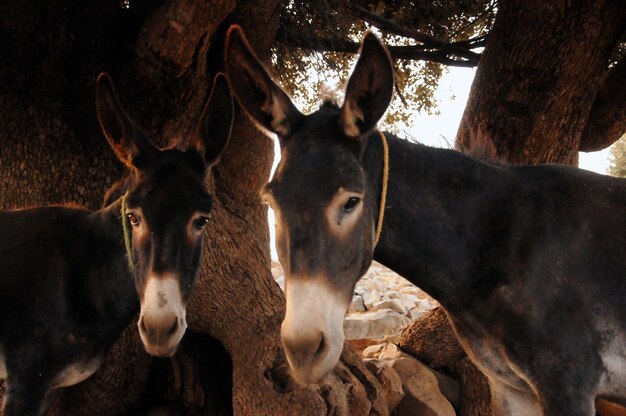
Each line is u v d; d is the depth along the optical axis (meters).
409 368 5.35
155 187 3.36
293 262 2.27
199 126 3.60
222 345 5.04
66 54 4.67
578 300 2.77
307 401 4.11
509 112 5.30
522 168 3.05
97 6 4.75
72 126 4.68
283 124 2.59
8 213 3.89
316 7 6.67
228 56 2.64
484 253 2.89
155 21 4.36
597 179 2.99
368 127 2.47
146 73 4.52
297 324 2.21
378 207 2.75
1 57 4.54
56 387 3.73
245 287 4.80
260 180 5.54
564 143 5.32
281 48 6.96
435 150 2.98
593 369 2.73
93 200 4.64
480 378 5.37
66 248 3.76
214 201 5.09
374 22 6.93
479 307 2.90
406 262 2.92
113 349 4.59
